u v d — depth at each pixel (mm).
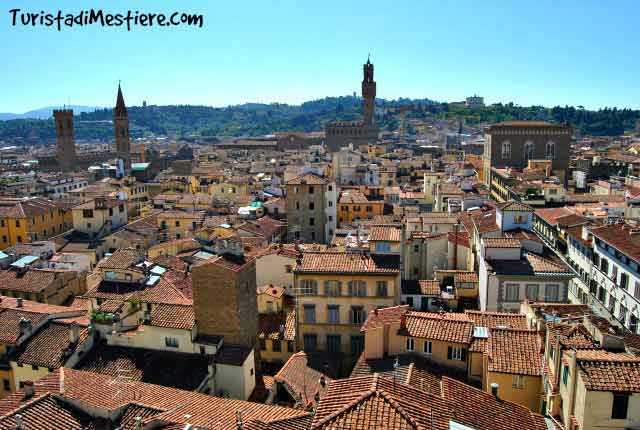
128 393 48500
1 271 91562
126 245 120438
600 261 83938
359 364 54750
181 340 62625
